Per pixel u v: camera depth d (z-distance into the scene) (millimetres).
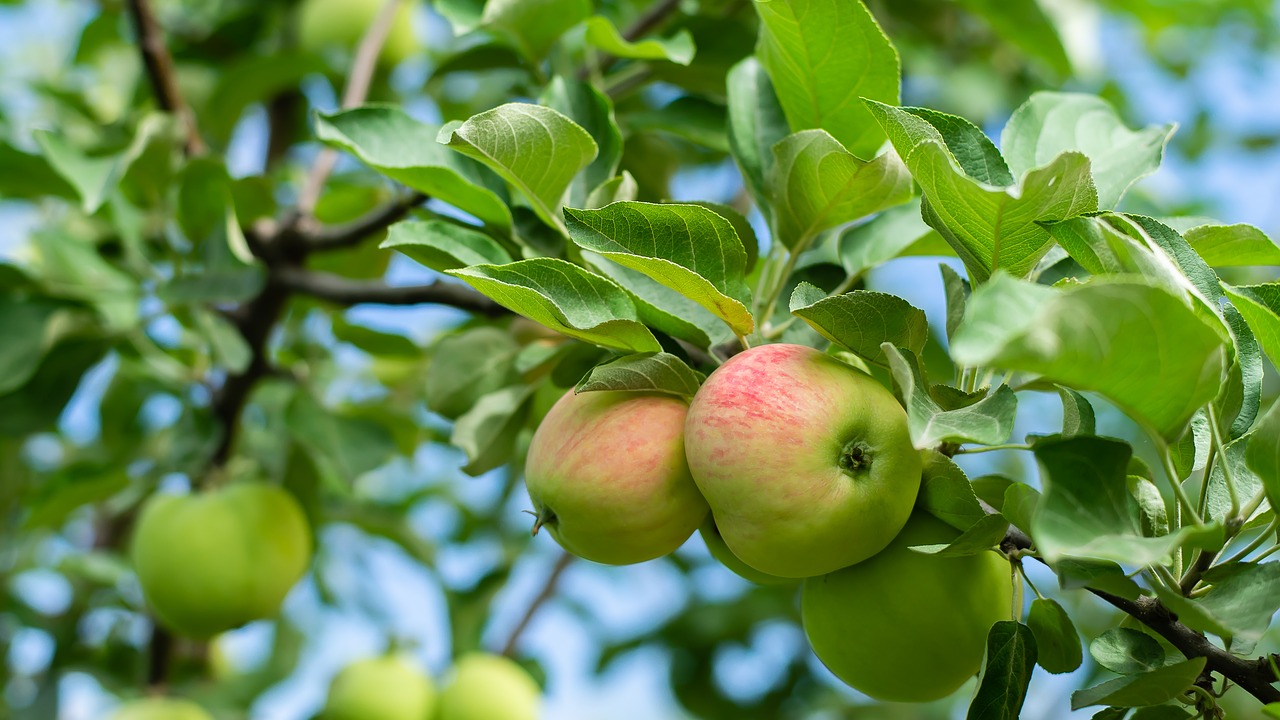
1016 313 1105
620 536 1218
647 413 1223
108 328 1612
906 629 1215
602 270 1272
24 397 1589
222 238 1518
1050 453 1144
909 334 1200
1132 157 1301
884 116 1197
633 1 1906
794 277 1351
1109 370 1125
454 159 1354
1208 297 1188
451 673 1859
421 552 1896
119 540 2230
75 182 1496
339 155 1968
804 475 1183
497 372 1400
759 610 2191
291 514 1600
